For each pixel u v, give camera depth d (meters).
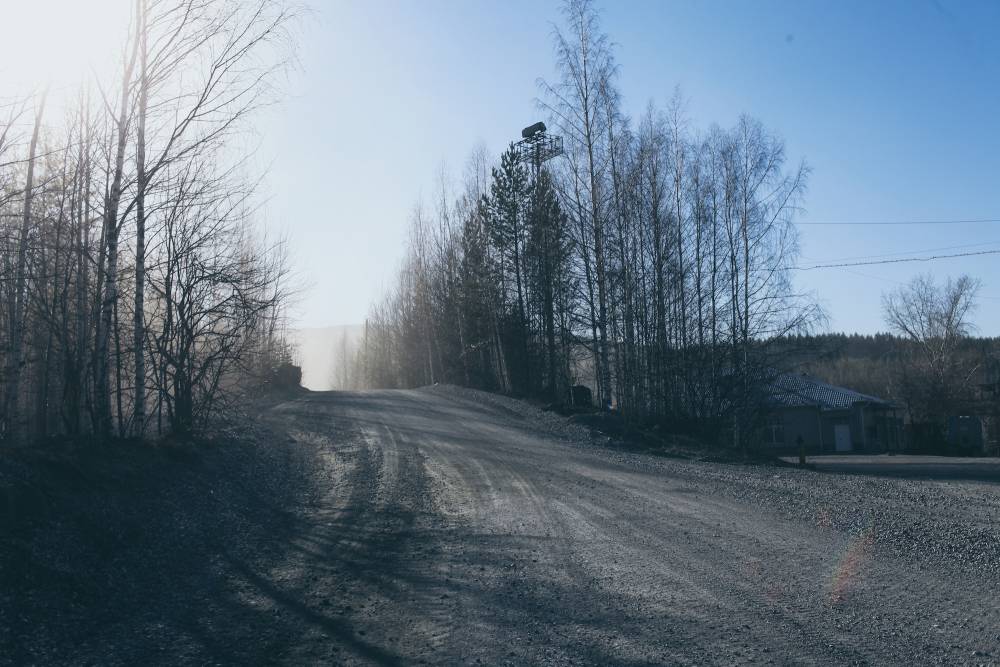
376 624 6.58
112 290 12.66
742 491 13.86
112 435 12.75
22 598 6.52
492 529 10.62
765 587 7.20
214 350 16.08
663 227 28.98
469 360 52.06
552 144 30.56
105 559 8.06
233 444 16.98
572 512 11.63
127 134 12.91
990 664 5.07
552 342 38.78
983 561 7.97
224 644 6.06
